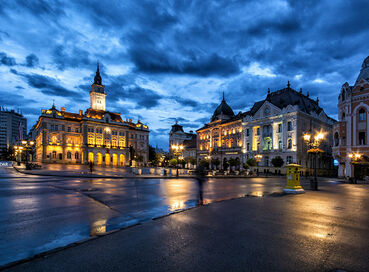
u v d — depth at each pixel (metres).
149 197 12.63
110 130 90.62
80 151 85.25
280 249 4.97
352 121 40.62
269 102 56.34
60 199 11.27
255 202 11.09
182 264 4.18
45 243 5.41
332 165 62.38
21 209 8.94
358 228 6.74
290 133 51.03
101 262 4.24
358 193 16.36
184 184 21.14
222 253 4.71
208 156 65.94
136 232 6.09
